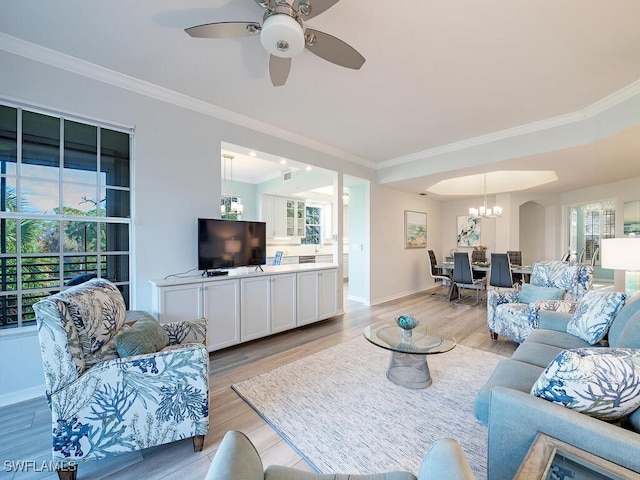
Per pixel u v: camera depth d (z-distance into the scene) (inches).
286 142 152.1
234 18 74.2
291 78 100.0
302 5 60.4
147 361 59.8
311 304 155.9
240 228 131.0
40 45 84.4
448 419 75.4
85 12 71.4
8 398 83.5
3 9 70.0
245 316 126.9
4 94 81.7
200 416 63.4
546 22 73.2
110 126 99.3
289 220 303.4
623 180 203.5
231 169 234.1
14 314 88.0
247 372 103.0
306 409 80.1
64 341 55.8
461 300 227.8
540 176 222.5
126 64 93.8
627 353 42.1
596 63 90.6
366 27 75.4
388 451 64.1
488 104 118.3
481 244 278.5
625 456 34.4
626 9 68.7
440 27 75.4
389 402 83.4
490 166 161.8
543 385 44.4
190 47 85.1
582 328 83.5
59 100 89.8
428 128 144.0
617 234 207.9
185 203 117.0
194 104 117.4
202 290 113.4
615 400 39.7
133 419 58.9
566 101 115.8
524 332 114.9
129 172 105.8
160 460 62.3
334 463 60.9
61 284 94.9
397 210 240.2
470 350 123.2
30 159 88.8
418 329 106.6
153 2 68.5
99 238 101.5
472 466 59.6
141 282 107.0
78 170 96.4
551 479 33.2
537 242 295.4
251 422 75.0
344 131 148.4
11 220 87.9
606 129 115.3
